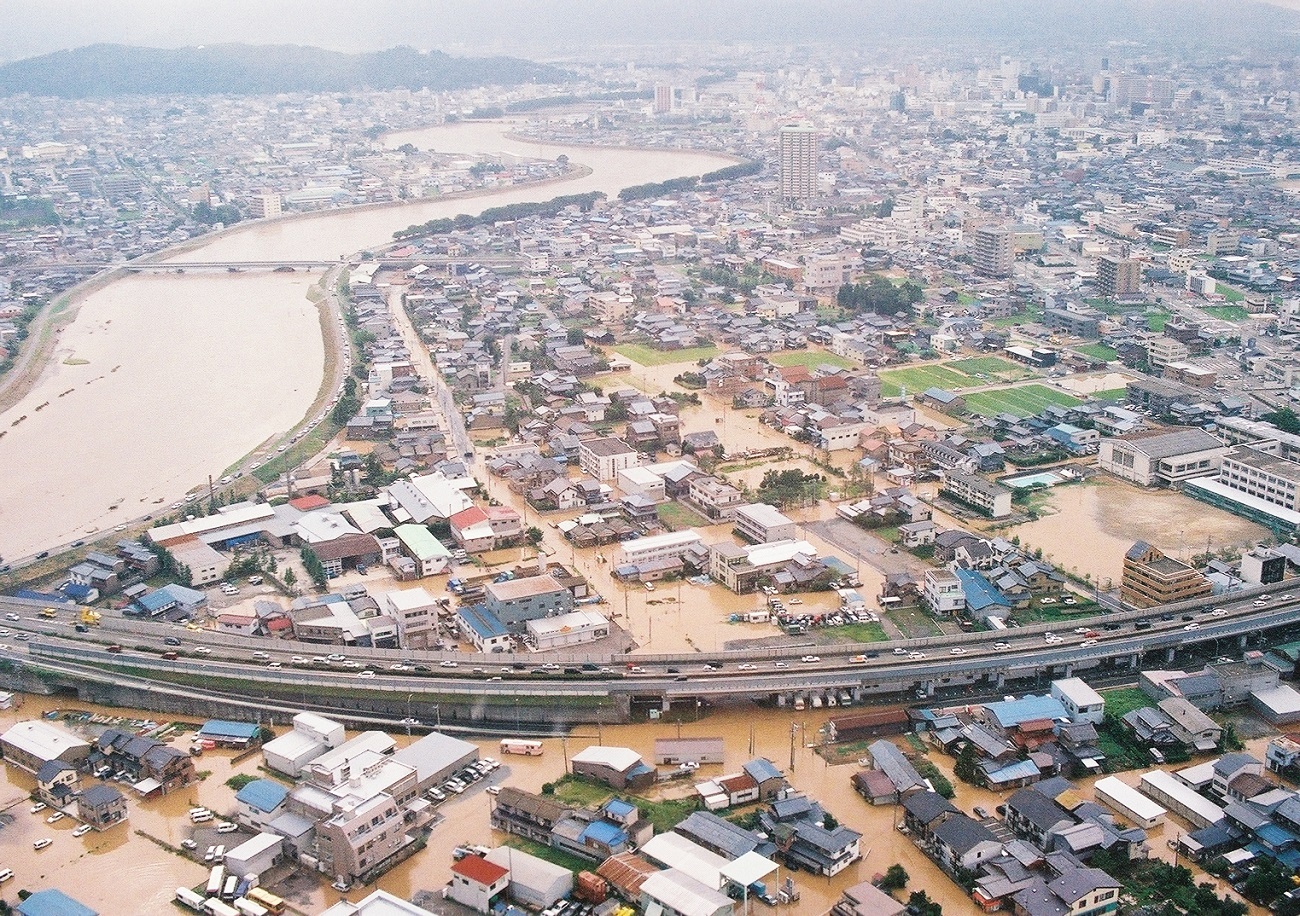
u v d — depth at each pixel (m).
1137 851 149.25
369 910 135.88
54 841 161.00
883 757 169.38
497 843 157.12
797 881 148.00
